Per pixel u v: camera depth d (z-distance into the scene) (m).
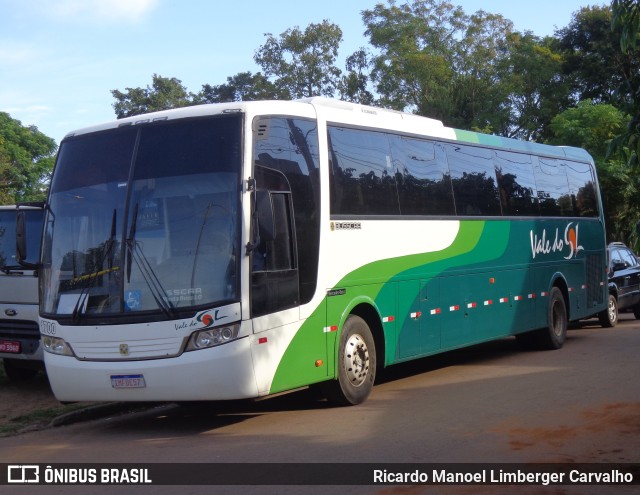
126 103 47.69
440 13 50.25
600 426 9.04
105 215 9.43
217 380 8.70
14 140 51.44
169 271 8.98
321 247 10.09
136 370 8.89
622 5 8.20
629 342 17.11
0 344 12.59
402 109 47.06
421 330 12.15
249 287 8.87
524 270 15.33
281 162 9.65
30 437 9.78
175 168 9.30
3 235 13.07
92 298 9.23
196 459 8.03
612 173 31.44
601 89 45.56
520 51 47.56
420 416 9.80
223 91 47.50
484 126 45.66
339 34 45.91
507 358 15.22
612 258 21.59
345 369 10.48
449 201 13.12
